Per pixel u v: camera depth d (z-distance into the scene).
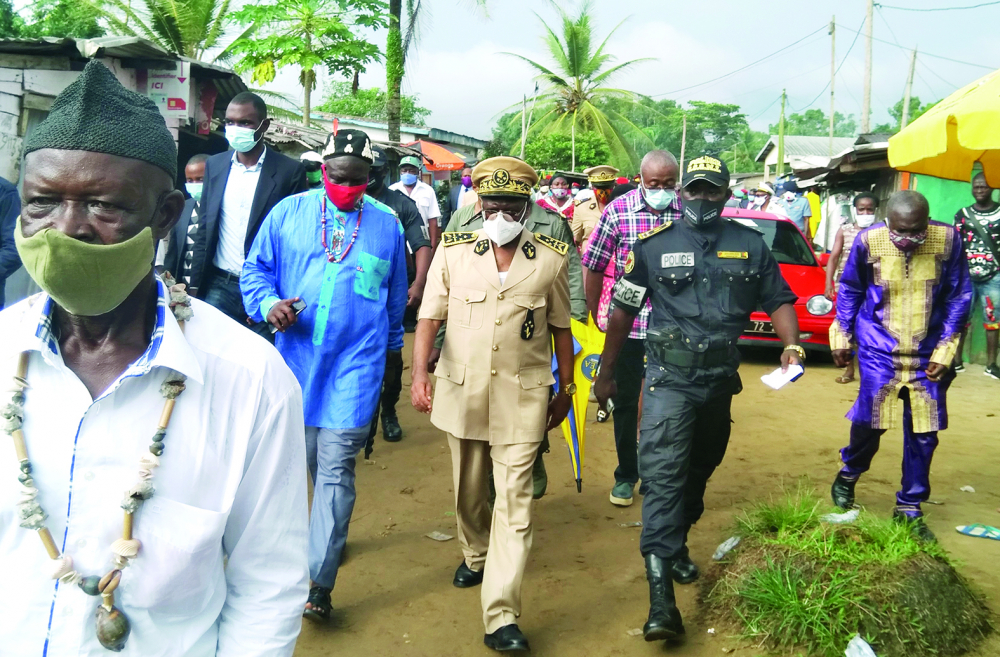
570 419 4.53
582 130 43.06
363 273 3.59
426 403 3.55
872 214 8.42
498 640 3.19
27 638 1.23
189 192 5.82
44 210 1.18
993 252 8.26
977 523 4.58
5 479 1.21
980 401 7.48
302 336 3.58
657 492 3.37
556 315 3.54
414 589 3.79
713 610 3.55
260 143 4.55
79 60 8.75
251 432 1.33
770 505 4.27
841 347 4.53
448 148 31.77
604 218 5.13
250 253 3.71
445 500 4.88
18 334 1.24
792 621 3.23
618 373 4.79
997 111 4.02
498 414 3.39
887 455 5.82
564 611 3.62
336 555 3.43
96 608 1.23
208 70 11.11
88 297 1.19
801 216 14.24
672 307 3.53
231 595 1.41
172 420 1.26
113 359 1.29
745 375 8.48
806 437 6.27
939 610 3.25
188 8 18.88
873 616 3.18
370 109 37.53
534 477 4.79
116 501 1.23
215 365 1.31
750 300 3.58
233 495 1.31
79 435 1.21
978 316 9.25
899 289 4.25
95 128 1.17
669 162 4.88
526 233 3.53
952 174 6.11
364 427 3.54
